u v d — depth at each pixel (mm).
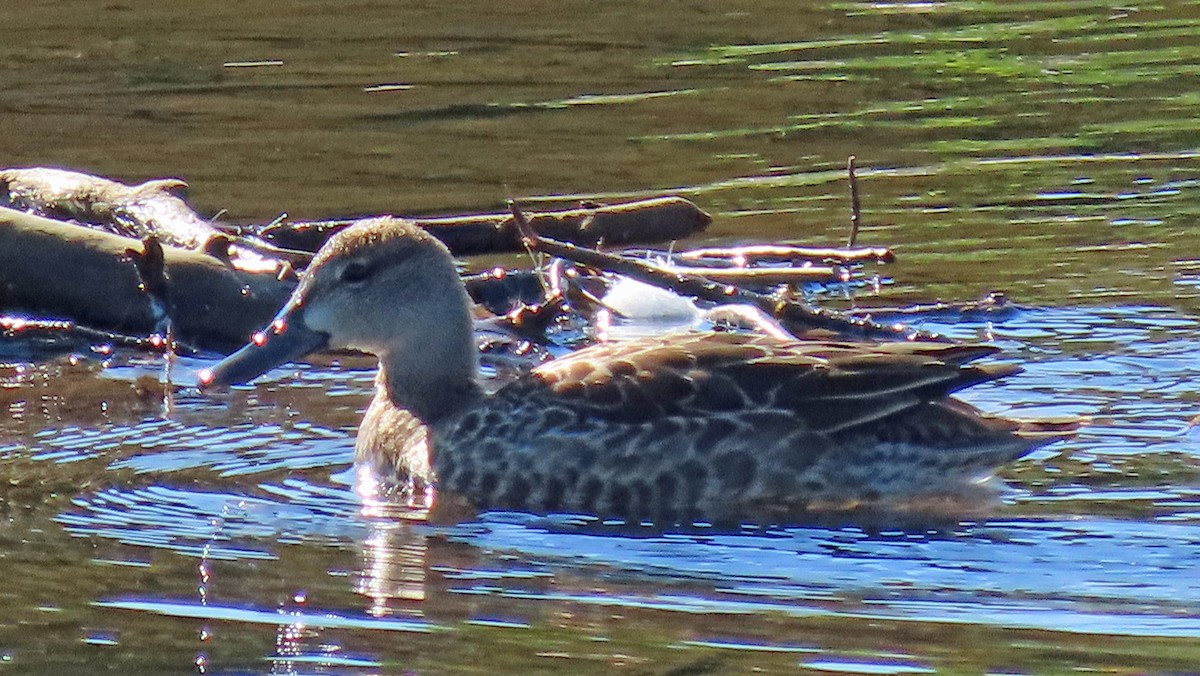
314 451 13133
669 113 22141
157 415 13844
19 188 18266
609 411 12195
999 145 20516
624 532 11508
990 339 14820
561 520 11789
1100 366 14109
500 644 9828
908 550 11039
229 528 11555
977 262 16844
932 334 14773
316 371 15039
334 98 23047
